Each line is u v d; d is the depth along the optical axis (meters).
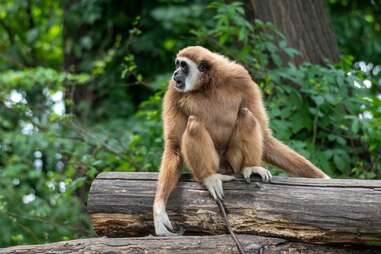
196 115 10.03
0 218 15.38
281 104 13.54
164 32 19.45
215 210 8.92
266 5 15.17
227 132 10.01
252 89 10.24
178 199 9.23
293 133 13.59
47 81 16.11
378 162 13.33
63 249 8.70
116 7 19.75
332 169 13.56
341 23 20.75
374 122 12.42
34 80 15.99
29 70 16.70
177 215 9.16
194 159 9.22
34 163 18.12
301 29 15.09
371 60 21.86
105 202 9.41
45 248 8.77
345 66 13.92
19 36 24.45
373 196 8.12
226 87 10.12
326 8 15.93
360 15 21.33
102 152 15.00
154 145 14.18
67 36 20.55
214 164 9.34
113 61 19.61
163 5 19.75
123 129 17.80
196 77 10.14
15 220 14.19
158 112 14.24
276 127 12.87
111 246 8.62
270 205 8.59
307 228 8.32
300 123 13.38
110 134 16.11
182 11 18.66
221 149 10.08
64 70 20.67
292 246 8.42
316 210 8.30
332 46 15.42
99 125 18.08
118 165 14.80
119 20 19.83
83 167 14.29
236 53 14.62
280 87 13.57
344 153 13.13
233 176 9.19
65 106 18.42
